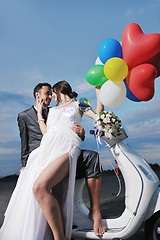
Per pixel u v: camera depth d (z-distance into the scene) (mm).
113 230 2227
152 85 2598
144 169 2223
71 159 2219
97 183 2336
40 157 2277
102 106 2678
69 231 2125
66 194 2236
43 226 2104
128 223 2146
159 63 2695
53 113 2518
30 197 2164
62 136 2312
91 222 2336
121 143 2318
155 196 2148
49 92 2820
